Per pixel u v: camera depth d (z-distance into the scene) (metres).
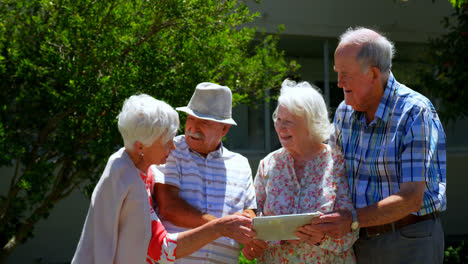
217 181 2.82
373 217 2.43
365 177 2.69
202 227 2.35
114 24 4.48
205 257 2.67
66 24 4.37
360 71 2.56
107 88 4.14
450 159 9.20
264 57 5.65
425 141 2.46
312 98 2.69
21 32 4.57
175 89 4.43
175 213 2.60
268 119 8.40
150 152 2.25
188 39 4.54
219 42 4.63
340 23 8.59
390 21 8.85
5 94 4.75
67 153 4.52
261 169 2.95
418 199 2.42
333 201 2.66
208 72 4.59
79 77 4.23
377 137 2.64
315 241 2.43
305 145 2.76
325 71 8.66
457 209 9.17
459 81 6.38
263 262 2.82
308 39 8.52
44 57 4.29
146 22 4.52
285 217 2.35
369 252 2.73
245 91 5.54
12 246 4.92
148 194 2.47
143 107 2.19
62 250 7.08
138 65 4.44
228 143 8.28
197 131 2.80
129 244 2.17
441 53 6.70
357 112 2.78
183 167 2.76
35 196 4.52
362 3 8.70
